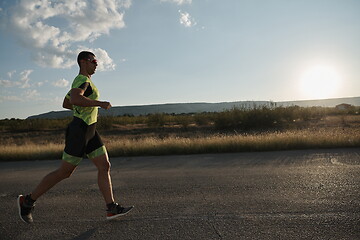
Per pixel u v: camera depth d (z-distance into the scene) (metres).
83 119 3.15
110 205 3.27
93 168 6.91
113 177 5.73
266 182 4.68
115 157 8.82
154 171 6.16
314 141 8.67
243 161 6.87
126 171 6.33
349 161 6.25
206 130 20.31
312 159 6.70
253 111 19.81
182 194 4.22
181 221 3.15
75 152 3.12
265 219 3.09
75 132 3.11
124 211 3.26
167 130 21.84
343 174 5.02
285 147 8.58
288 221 3.01
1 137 22.19
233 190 4.29
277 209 3.38
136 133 21.00
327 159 6.61
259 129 18.81
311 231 2.75
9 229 3.15
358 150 7.82
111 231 2.97
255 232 2.78
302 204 3.53
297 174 5.15
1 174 6.82
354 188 4.14
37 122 27.84
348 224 2.88
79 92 2.95
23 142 18.06
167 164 7.01
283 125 19.61
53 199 4.27
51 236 2.92
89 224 3.21
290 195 3.92
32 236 2.94
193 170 6.04
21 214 3.15
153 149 9.03
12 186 5.42
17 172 6.99
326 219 3.03
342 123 19.38
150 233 2.87
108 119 25.00
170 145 9.14
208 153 8.70
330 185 4.34
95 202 4.06
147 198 4.11
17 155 9.45
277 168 5.80
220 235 2.74
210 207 3.57
